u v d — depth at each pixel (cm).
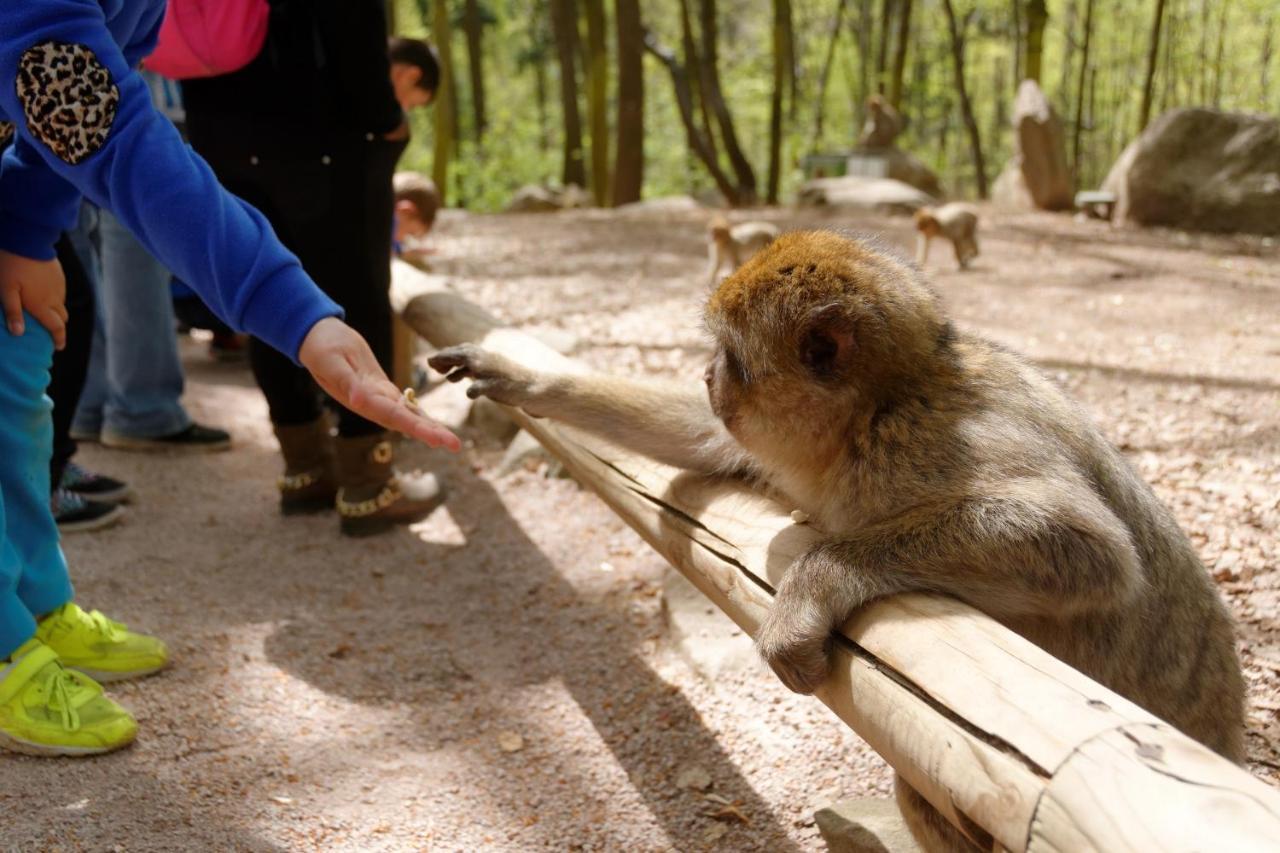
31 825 262
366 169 414
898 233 1225
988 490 214
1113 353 693
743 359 244
